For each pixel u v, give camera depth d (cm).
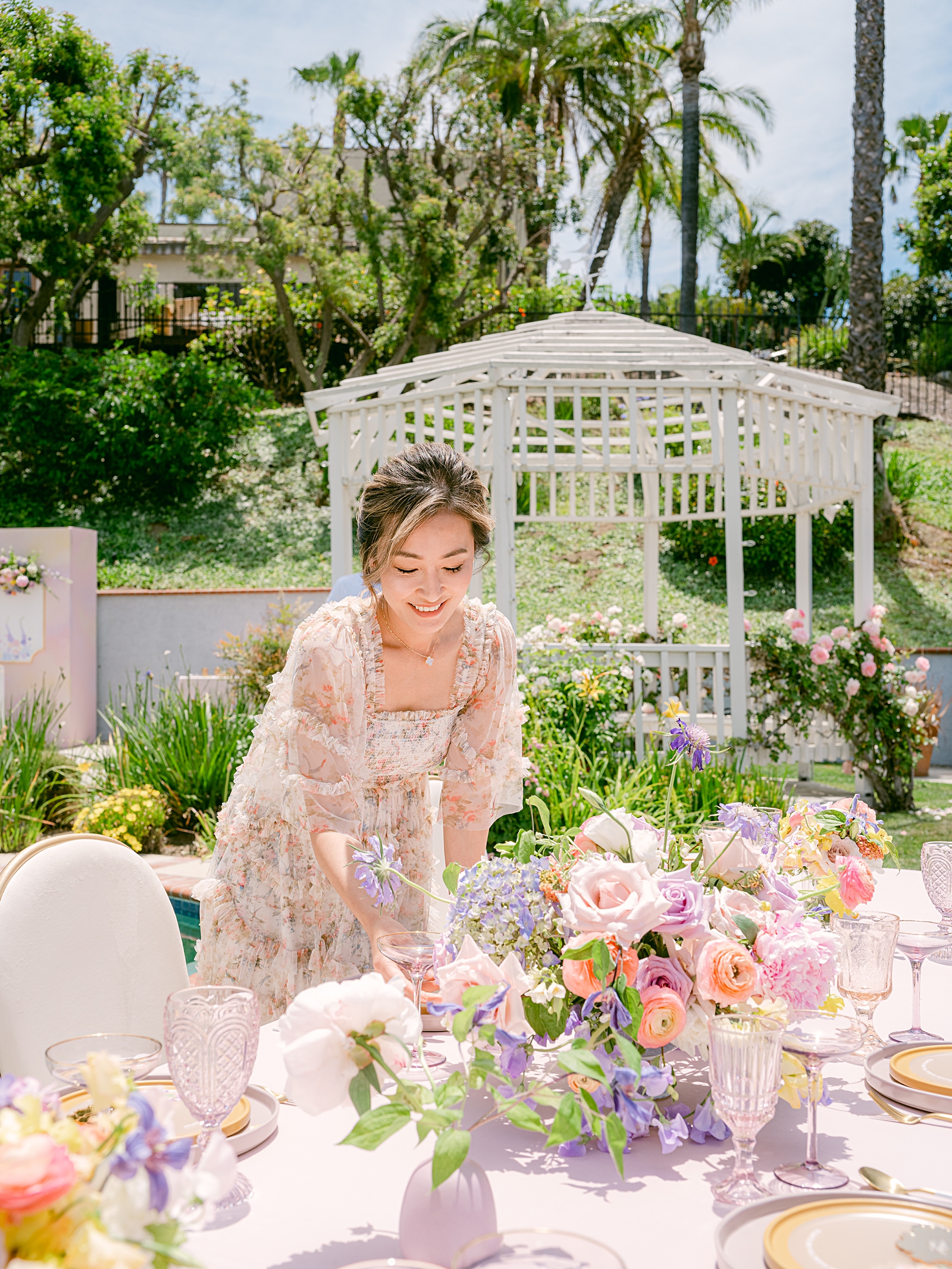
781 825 181
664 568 1499
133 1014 183
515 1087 117
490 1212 98
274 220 1662
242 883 206
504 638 204
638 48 1959
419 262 1645
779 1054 104
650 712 727
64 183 1639
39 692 1096
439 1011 105
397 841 206
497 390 662
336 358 1958
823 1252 94
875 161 1244
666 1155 123
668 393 714
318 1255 101
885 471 1544
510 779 211
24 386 1590
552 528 1597
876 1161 120
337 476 736
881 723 776
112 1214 61
